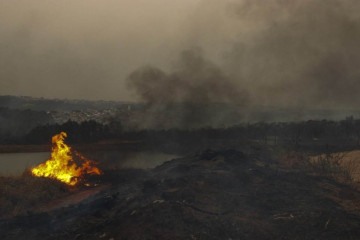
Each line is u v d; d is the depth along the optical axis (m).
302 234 9.73
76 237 9.79
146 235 9.04
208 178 14.02
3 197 13.70
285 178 15.02
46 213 12.08
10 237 10.45
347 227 10.02
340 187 14.36
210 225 9.74
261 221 10.44
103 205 12.82
